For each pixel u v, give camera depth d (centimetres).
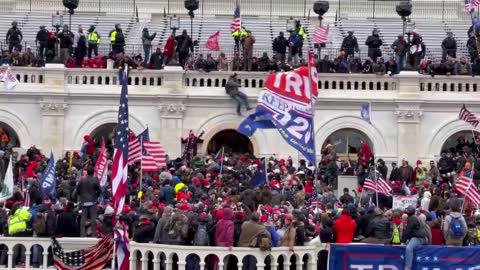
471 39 13750
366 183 10531
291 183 11025
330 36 15550
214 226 8588
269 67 13350
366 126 13200
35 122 13150
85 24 16262
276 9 17625
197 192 10388
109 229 8919
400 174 12212
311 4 17650
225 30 15762
